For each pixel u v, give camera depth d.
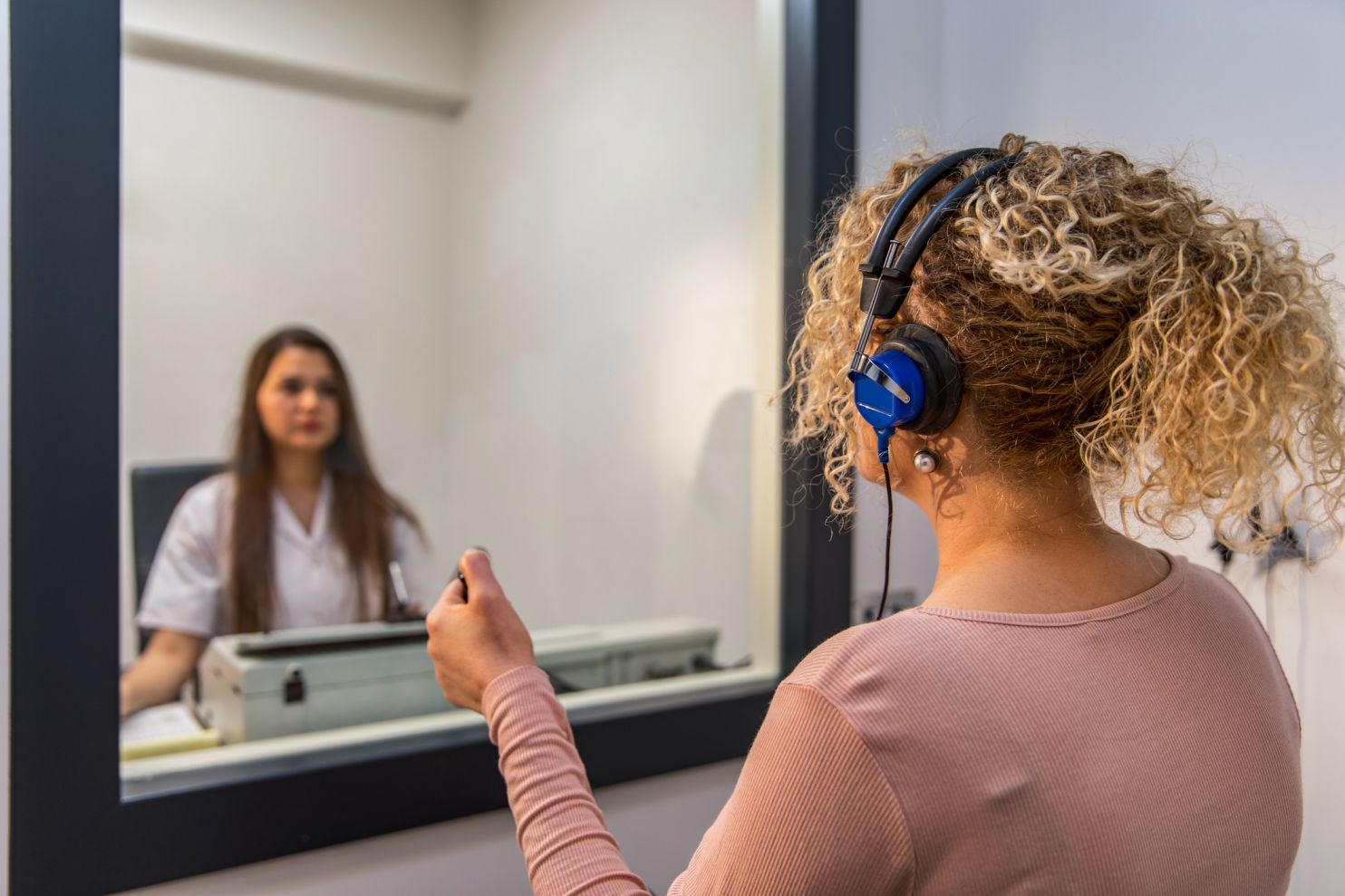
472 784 1.04
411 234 3.45
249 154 3.13
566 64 2.64
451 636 0.65
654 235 2.24
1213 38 1.12
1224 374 0.43
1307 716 1.02
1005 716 0.43
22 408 0.80
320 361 2.16
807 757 0.44
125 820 0.85
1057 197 0.47
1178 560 0.56
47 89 0.81
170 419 3.02
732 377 1.97
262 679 1.14
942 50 1.49
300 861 0.95
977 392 0.50
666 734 1.17
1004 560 0.50
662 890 1.21
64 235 0.82
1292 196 1.04
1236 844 0.46
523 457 2.94
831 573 1.35
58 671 0.82
